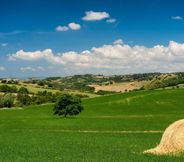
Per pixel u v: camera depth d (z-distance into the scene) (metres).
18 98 179.88
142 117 101.50
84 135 52.81
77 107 105.94
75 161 22.80
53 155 26.20
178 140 25.78
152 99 152.38
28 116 115.69
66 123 82.50
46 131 63.56
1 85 197.25
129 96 158.62
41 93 194.50
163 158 23.30
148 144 36.00
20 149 31.02
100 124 78.75
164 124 78.00
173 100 150.12
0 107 170.50
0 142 39.19
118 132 62.41
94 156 25.08
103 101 152.12
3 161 23.23
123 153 26.70
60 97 106.00
